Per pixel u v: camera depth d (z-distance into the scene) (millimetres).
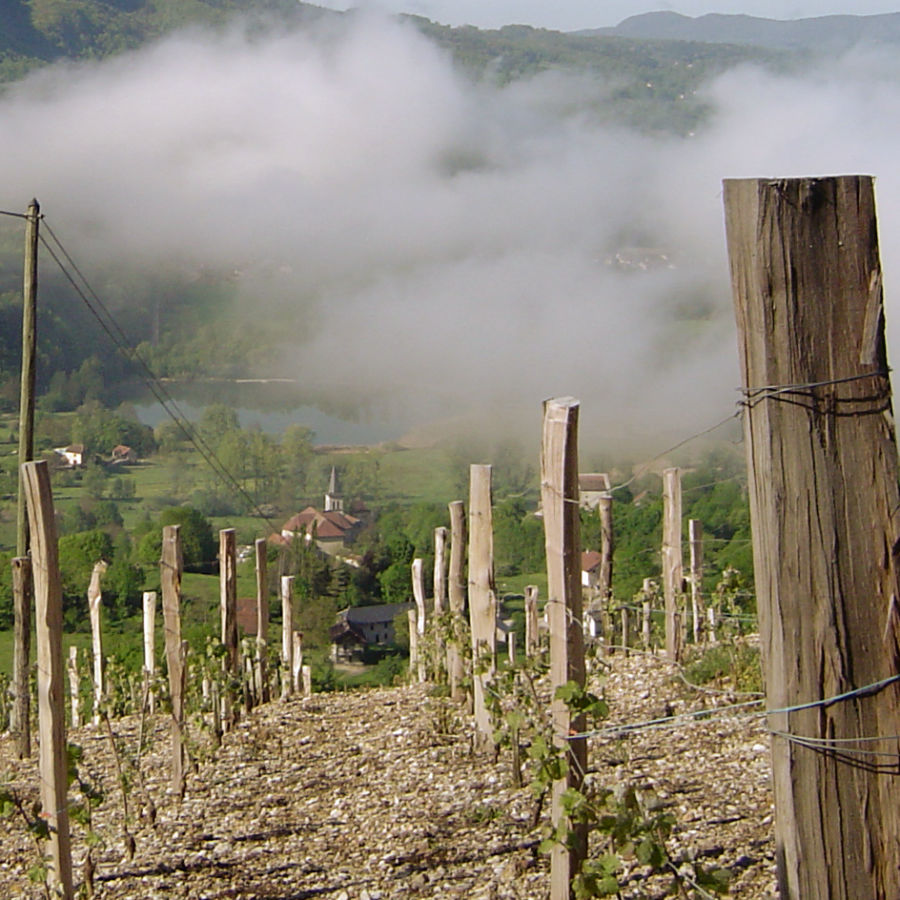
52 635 7199
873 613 3996
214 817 10898
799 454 3986
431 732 13422
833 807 4008
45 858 7297
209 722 14148
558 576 5941
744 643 14000
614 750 10703
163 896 8703
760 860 7445
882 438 3982
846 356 3975
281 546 50781
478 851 8680
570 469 5898
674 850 7719
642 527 27484
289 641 19375
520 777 10289
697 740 10766
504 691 10797
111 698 15969
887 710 3996
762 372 4012
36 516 7105
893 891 3992
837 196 3959
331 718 15547
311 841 9703
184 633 25328
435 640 16406
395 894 8039
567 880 5914
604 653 15422
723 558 22875
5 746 16234
